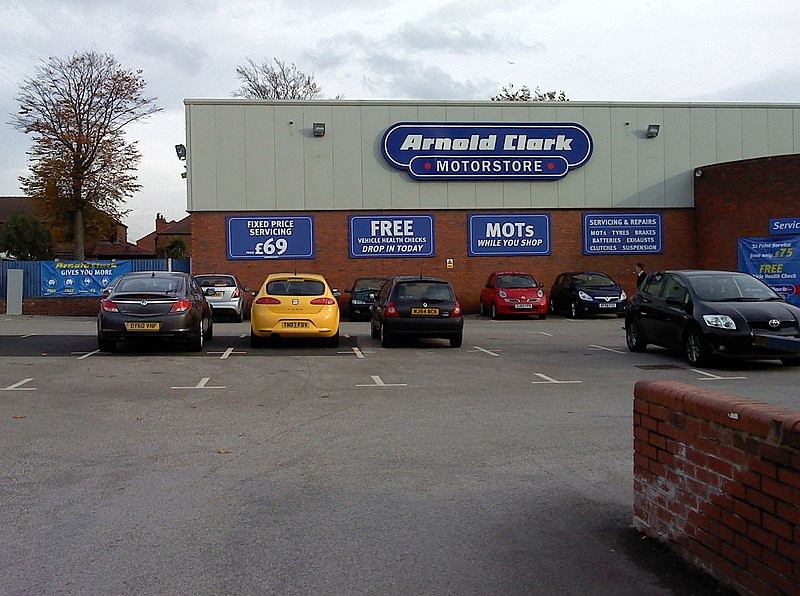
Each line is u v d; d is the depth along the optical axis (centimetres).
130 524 506
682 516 431
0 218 7606
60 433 784
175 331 1439
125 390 1055
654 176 2869
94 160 4231
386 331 1575
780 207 2544
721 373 1217
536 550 457
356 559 446
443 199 2789
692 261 2891
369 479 615
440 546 466
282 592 402
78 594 398
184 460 675
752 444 368
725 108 2884
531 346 1644
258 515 525
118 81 4228
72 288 2881
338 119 2742
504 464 661
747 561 372
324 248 2750
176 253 6212
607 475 624
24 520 514
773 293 1348
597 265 2858
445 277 2797
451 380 1158
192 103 2691
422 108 2762
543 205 2827
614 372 1240
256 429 805
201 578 419
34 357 1416
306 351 1533
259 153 2716
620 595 395
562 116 2816
